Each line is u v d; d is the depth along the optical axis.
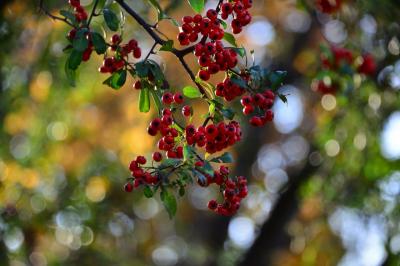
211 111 3.98
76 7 4.62
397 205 9.66
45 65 8.82
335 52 7.48
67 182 10.08
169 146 4.02
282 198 11.37
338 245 10.86
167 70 10.90
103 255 10.96
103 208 10.20
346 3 7.91
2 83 8.77
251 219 14.77
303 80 12.84
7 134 9.81
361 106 8.94
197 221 15.59
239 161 14.82
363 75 7.78
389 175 9.55
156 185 3.97
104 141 11.18
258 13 12.55
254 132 14.98
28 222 9.27
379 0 7.96
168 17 4.20
